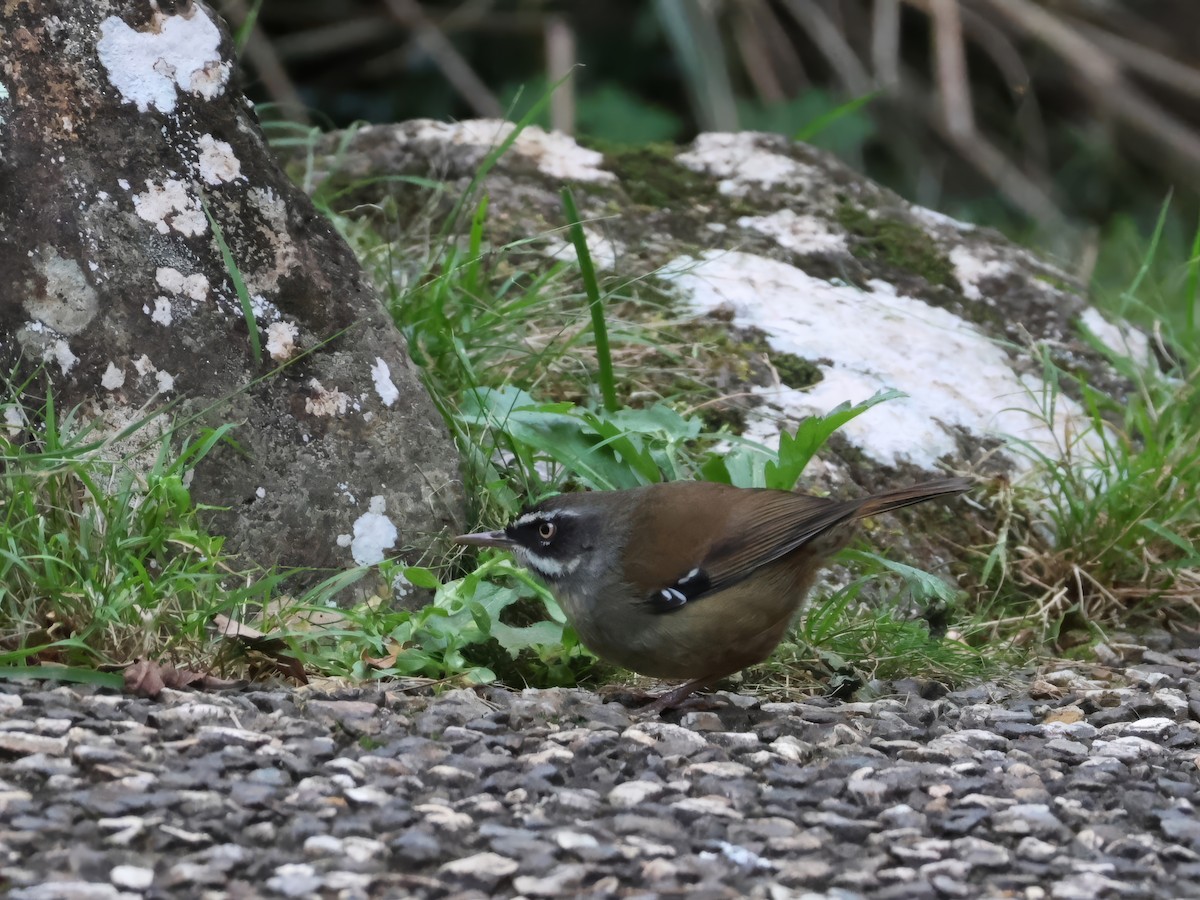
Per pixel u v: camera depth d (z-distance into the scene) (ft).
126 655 28.19
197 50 32.94
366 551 33.12
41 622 28.40
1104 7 82.17
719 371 43.62
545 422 37.19
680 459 38.17
